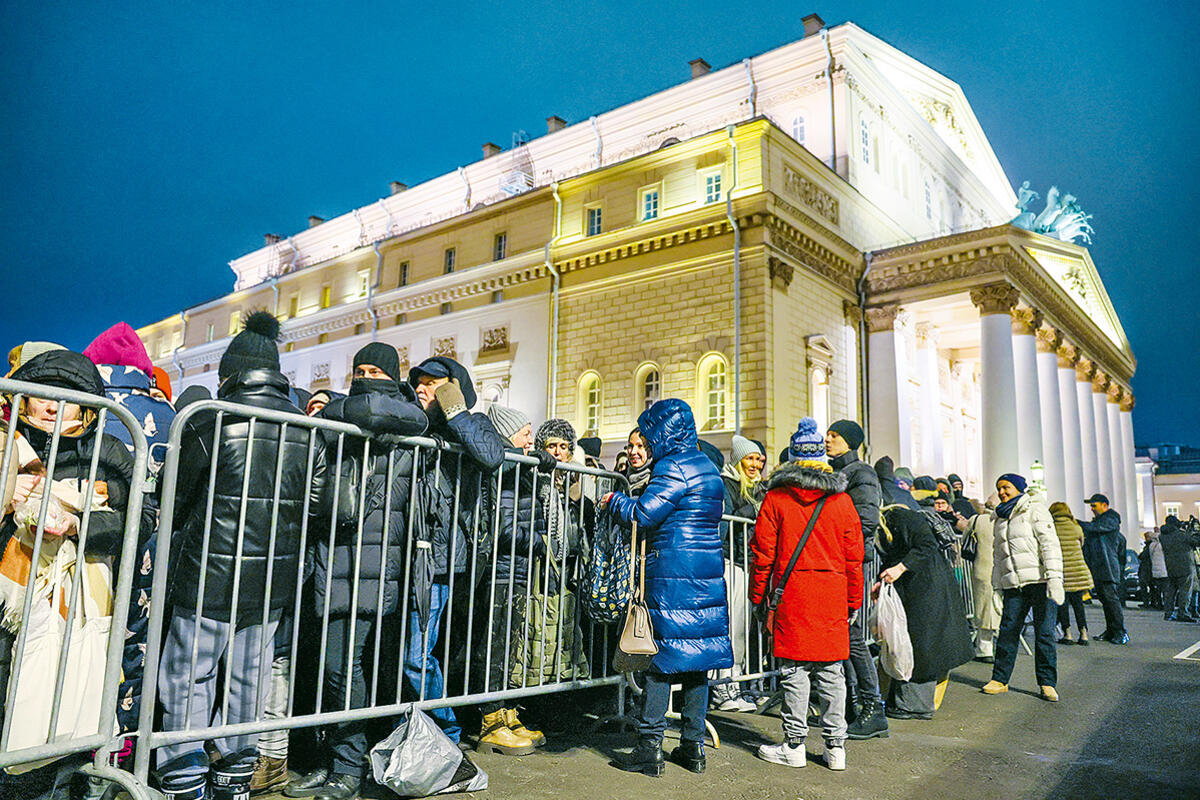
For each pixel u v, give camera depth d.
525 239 28.80
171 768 3.33
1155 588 19.34
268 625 3.62
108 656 3.13
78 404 3.07
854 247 26.25
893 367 25.75
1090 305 35.19
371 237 42.41
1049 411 27.92
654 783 4.24
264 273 47.28
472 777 3.96
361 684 3.98
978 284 24.16
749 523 6.41
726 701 6.23
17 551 3.05
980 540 9.90
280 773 4.01
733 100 30.31
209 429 3.49
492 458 4.29
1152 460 60.34
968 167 38.59
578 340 26.42
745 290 22.42
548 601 4.98
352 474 3.93
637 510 4.40
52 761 3.15
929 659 6.07
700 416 23.00
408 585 4.06
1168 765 4.79
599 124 33.75
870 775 4.51
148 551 4.00
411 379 4.80
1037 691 7.37
